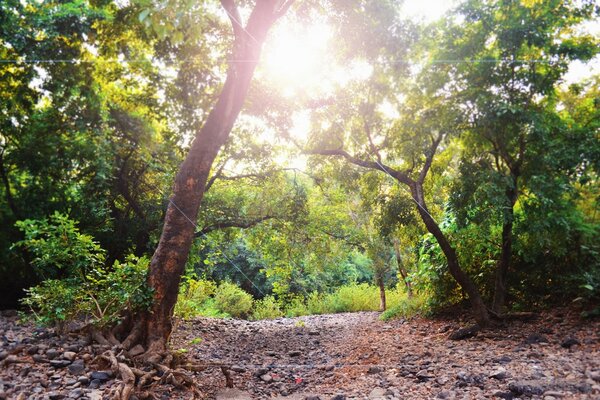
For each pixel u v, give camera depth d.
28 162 8.38
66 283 5.67
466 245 7.76
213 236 11.91
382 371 5.19
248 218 10.74
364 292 16.62
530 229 6.36
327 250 11.96
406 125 7.15
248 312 17.27
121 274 5.50
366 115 7.57
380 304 14.91
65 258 5.69
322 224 11.49
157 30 3.99
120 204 10.17
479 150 6.82
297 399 4.36
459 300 8.72
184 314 7.99
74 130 8.37
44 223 5.81
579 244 6.58
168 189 9.38
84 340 5.30
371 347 7.12
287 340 9.14
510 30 6.18
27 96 8.27
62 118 8.47
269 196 10.79
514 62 6.36
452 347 6.00
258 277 19.78
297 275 18.05
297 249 12.02
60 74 8.02
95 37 8.14
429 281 8.70
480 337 6.27
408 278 9.52
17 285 8.80
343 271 20.38
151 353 5.04
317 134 8.30
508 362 4.71
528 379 3.98
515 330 6.21
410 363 5.45
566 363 4.34
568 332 5.57
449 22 6.79
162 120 9.55
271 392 4.80
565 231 6.21
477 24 6.70
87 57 8.46
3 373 4.39
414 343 6.84
